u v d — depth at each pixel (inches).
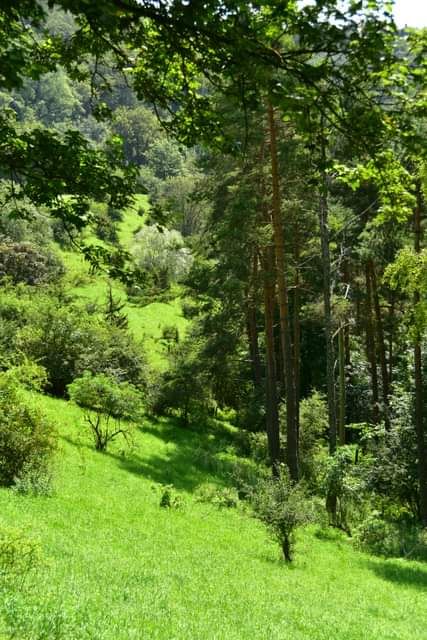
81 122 6998.0
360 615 449.7
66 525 529.7
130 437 1050.7
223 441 1232.2
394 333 1358.3
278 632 344.8
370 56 168.2
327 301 986.1
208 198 1092.5
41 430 661.9
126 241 3093.0
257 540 712.4
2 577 301.0
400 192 223.8
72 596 308.0
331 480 890.7
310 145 214.8
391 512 945.5
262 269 1046.4
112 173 241.6
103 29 174.9
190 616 343.0
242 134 778.2
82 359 1237.7
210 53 176.7
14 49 157.9
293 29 165.0
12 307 1330.0
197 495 860.0
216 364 1216.8
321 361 1566.2
